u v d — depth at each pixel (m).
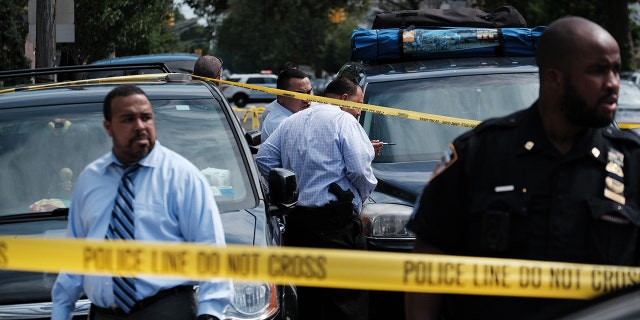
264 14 87.69
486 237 4.80
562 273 4.68
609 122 4.69
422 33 12.23
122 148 6.11
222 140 8.80
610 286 4.66
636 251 4.81
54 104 9.06
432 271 4.89
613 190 4.73
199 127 8.90
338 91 9.95
